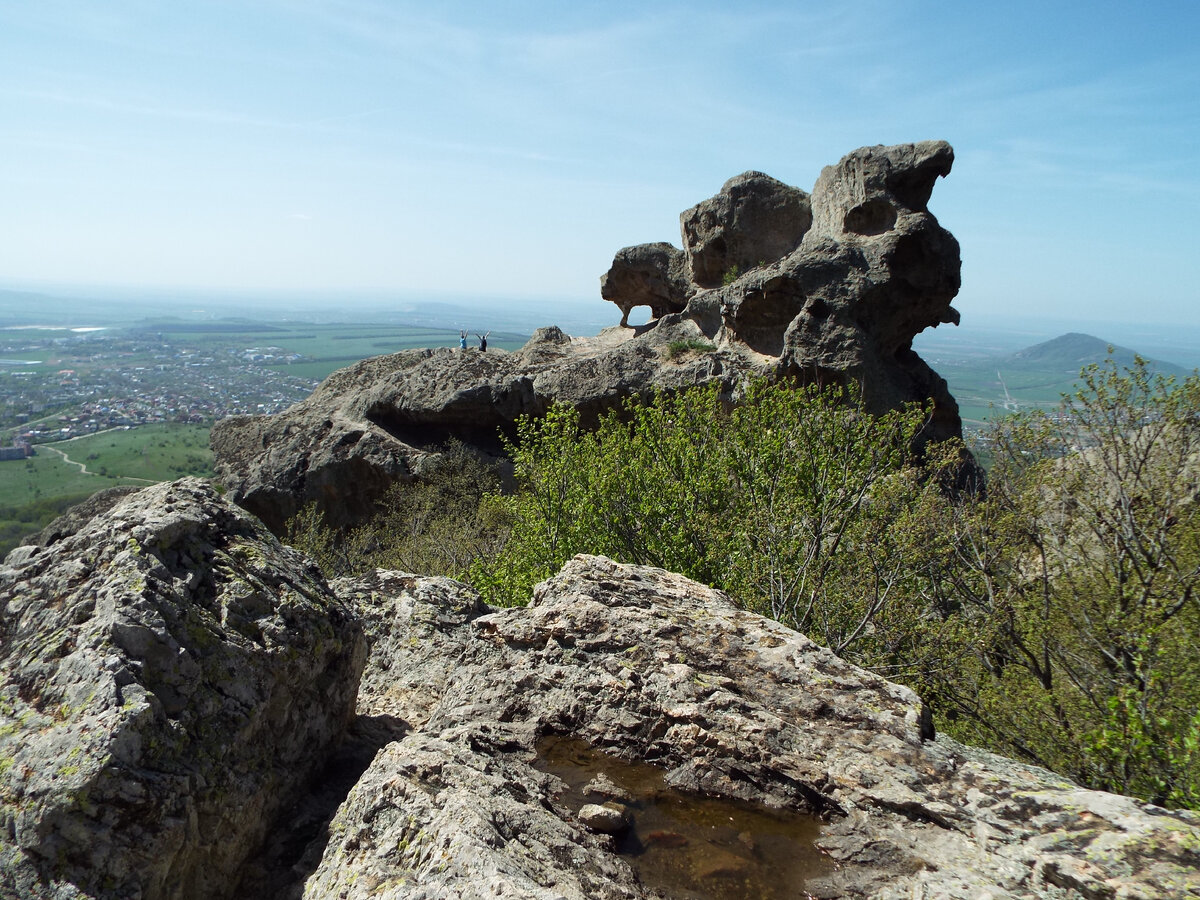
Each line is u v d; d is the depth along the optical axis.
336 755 5.70
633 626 5.52
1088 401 10.39
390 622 8.42
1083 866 3.55
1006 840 3.85
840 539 10.72
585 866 3.76
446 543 22.78
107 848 3.70
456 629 8.34
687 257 39.38
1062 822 3.85
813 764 4.47
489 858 3.41
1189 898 3.28
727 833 4.21
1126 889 3.39
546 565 12.65
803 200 34.75
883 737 4.62
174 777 4.02
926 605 10.95
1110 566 10.20
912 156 26.41
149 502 5.34
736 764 4.57
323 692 5.50
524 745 4.91
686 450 12.79
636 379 29.16
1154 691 7.67
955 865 3.79
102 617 4.39
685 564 11.60
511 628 5.82
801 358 24.53
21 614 4.78
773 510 11.17
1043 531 11.05
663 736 4.86
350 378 36.22
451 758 4.41
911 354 26.55
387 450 29.83
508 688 5.38
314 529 26.34
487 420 30.03
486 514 23.36
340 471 30.14
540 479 13.85
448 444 29.94
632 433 15.89
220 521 5.60
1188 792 6.60
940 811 4.07
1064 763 8.40
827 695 4.94
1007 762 4.52
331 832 4.14
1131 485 10.22
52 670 4.30
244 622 4.98
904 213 25.69
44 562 5.10
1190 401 9.46
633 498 12.56
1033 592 10.34
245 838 4.50
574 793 4.48
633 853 4.04
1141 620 8.88
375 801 4.02
